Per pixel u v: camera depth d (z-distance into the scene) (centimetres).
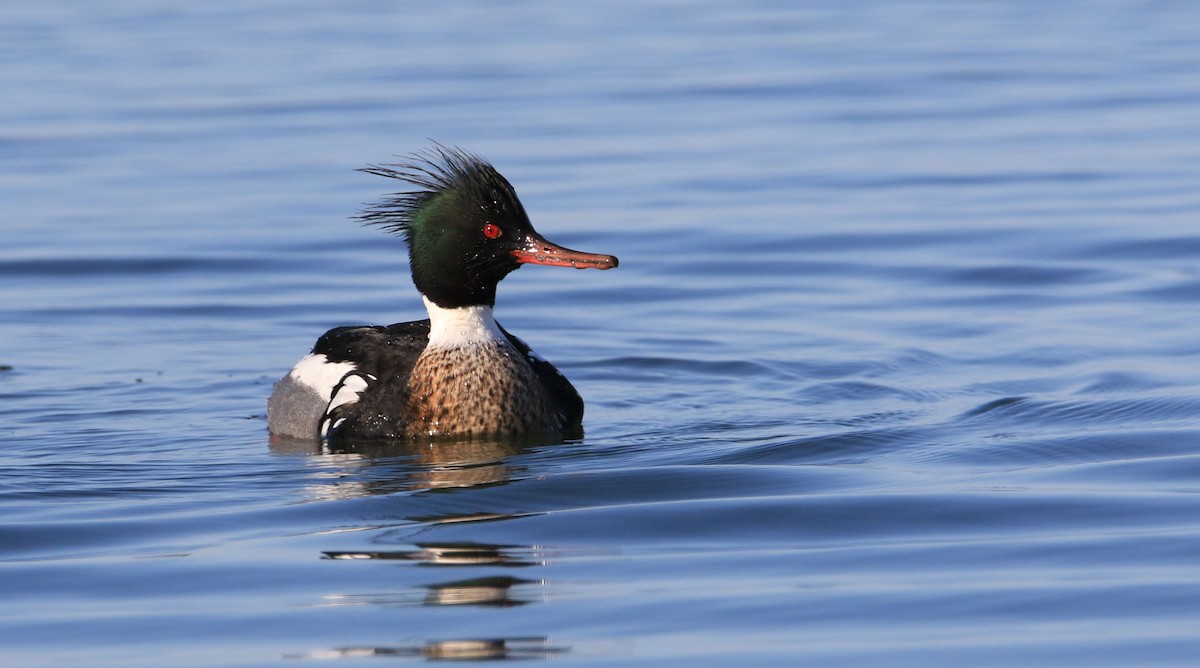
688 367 1606
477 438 1345
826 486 1122
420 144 2708
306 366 1423
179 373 1602
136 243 2131
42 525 1052
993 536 989
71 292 1923
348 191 2422
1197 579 892
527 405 1354
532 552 976
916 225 2189
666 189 2427
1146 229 2111
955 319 1756
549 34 4138
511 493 1120
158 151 2712
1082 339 1644
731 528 1020
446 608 873
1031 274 1939
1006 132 2816
